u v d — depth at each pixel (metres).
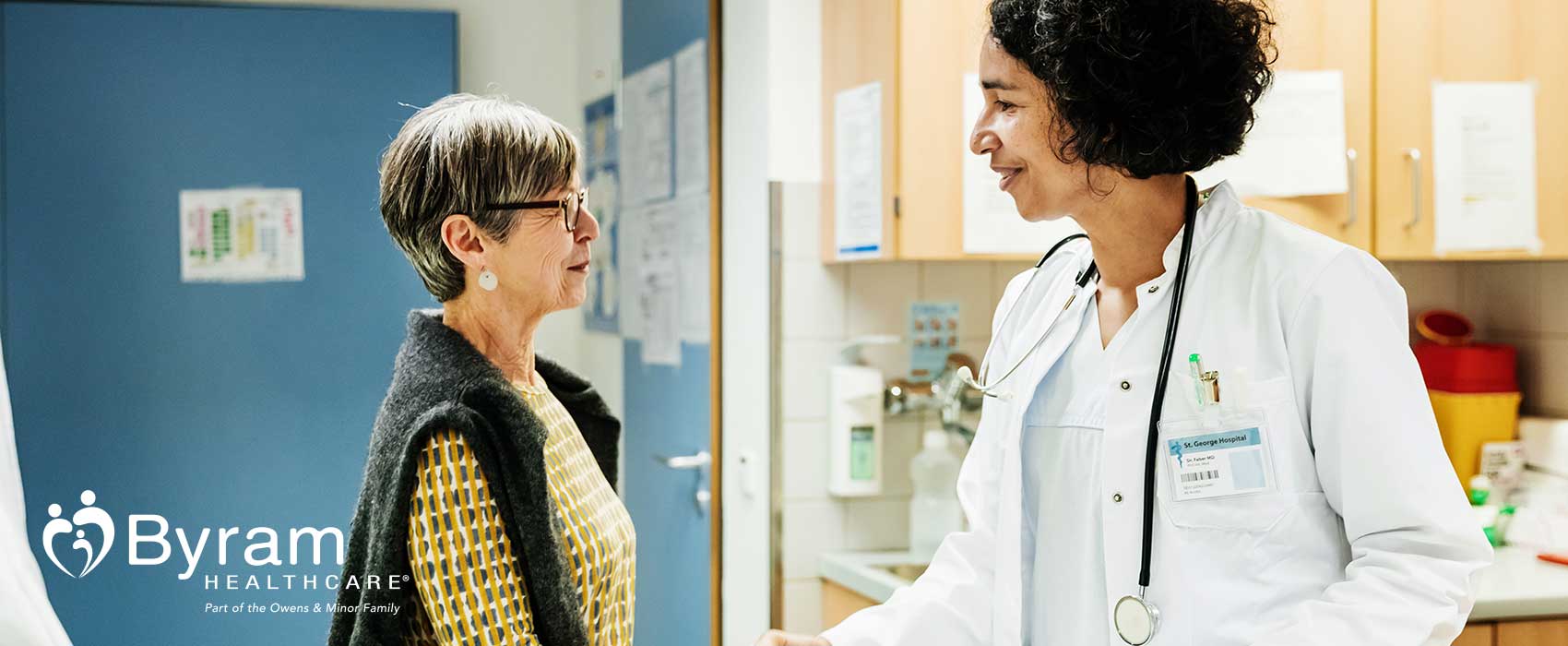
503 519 1.16
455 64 3.09
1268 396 1.07
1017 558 1.23
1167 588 1.10
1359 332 1.03
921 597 1.34
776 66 2.44
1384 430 1.01
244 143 2.99
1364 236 2.25
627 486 3.27
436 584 1.15
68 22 2.92
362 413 3.04
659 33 2.98
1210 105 1.06
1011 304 1.36
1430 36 2.25
